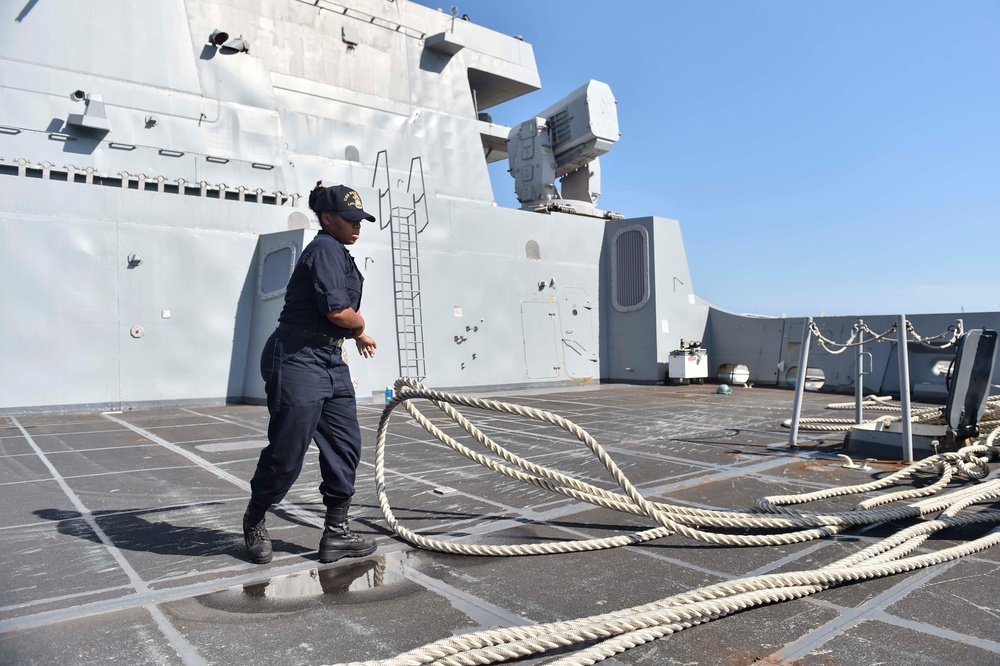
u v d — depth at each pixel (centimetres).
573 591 268
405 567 297
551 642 209
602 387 1429
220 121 1097
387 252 1185
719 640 222
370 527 361
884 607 248
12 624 231
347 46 1286
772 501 393
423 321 1230
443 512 392
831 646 216
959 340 527
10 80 933
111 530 349
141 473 501
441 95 1405
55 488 449
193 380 1035
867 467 517
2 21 938
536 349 1412
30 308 908
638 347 1514
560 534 348
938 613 242
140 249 999
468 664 200
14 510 390
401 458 568
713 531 354
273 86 1188
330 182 1220
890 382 1225
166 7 1070
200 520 371
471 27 1543
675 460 552
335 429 303
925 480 470
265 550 300
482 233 1344
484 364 1313
